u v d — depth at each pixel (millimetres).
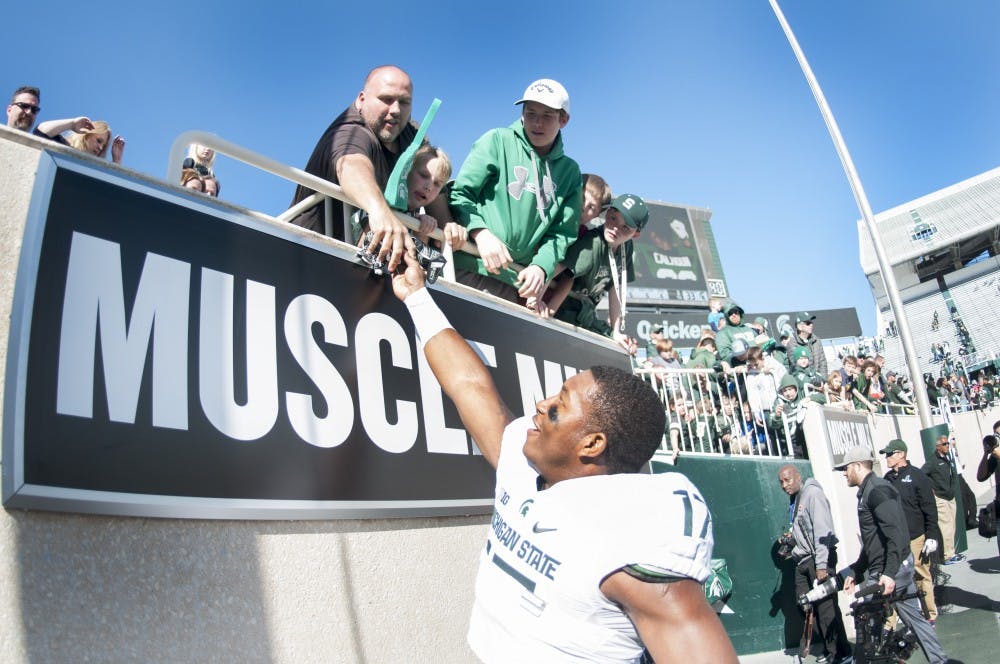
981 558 10898
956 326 33562
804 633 7129
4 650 1510
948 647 7102
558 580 1435
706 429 8320
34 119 3541
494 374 3092
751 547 7773
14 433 1612
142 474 1822
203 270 2129
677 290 23984
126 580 1745
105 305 1870
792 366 10609
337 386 2420
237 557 1993
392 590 2404
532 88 3564
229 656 1896
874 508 6137
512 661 1498
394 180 2740
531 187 3566
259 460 2105
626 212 4301
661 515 1416
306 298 2408
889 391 14711
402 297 2359
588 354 3922
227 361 2111
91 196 1920
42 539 1626
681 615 1335
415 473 2602
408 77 3016
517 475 1677
